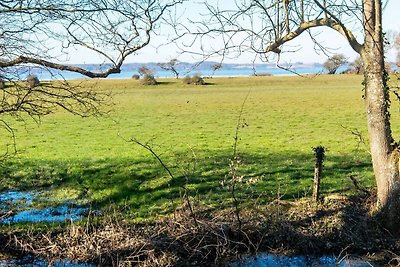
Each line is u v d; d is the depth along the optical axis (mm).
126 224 10172
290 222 10039
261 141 23188
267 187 13211
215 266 8984
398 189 9508
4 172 15820
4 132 26938
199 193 12727
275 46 9148
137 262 8930
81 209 11883
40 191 13633
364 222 9852
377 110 9727
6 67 8320
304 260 9148
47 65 8461
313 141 22984
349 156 18312
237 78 84688
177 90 59875
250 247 9516
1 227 10336
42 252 9258
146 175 14906
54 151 20453
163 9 8523
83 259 9055
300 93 54156
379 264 8883
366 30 9445
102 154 19469
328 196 11719
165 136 25344
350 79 79375
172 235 9453
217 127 29031
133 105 42844
